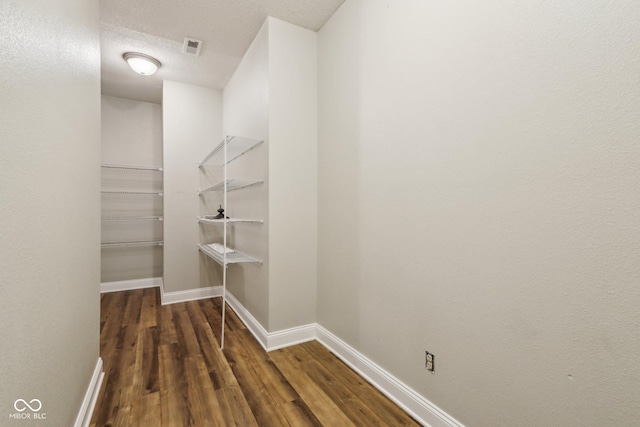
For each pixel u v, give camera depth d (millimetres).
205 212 3455
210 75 3156
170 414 1470
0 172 668
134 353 2090
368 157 1795
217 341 2297
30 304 817
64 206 1119
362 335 1850
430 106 1394
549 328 976
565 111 931
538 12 997
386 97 1656
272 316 2180
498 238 1118
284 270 2221
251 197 2559
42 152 910
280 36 2197
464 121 1239
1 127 673
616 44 828
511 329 1079
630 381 809
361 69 1853
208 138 3475
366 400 1604
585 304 894
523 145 1038
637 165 794
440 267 1349
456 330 1278
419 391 1455
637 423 797
